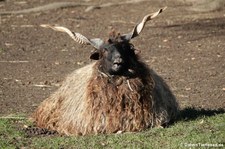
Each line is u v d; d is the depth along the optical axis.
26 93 56.84
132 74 40.03
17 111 49.50
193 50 77.75
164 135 38.50
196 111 45.78
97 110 39.91
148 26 95.25
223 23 94.31
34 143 38.81
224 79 61.41
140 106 39.97
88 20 101.88
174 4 111.19
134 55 40.59
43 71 67.44
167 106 42.12
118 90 39.88
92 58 41.06
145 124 40.22
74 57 75.44
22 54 77.44
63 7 112.31
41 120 43.66
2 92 57.22
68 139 38.94
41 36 89.62
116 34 40.88
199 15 101.12
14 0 122.12
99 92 39.97
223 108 48.34
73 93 41.66
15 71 67.56
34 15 106.88
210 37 85.69
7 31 93.50
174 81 61.12
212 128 39.41
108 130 39.84
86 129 40.12
